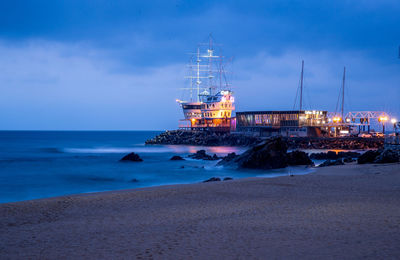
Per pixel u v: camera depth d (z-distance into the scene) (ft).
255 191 97.14
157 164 249.14
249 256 40.32
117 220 63.00
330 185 106.01
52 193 136.98
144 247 45.24
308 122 563.48
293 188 101.60
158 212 69.72
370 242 44.06
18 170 212.64
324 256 39.29
